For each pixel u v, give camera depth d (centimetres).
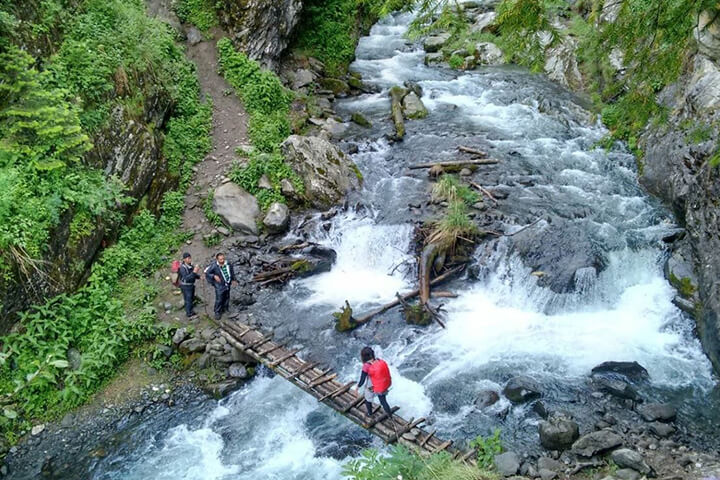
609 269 1418
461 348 1298
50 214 1269
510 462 991
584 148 1923
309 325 1366
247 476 1038
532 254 1448
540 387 1169
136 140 1578
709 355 1230
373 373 1041
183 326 1338
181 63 1947
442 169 1784
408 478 824
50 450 1098
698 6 612
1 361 1147
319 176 1709
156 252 1524
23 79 1310
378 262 1561
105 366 1238
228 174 1731
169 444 1109
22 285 1209
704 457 991
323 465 1054
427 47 2706
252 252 1566
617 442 1016
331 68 2455
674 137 1634
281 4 2195
